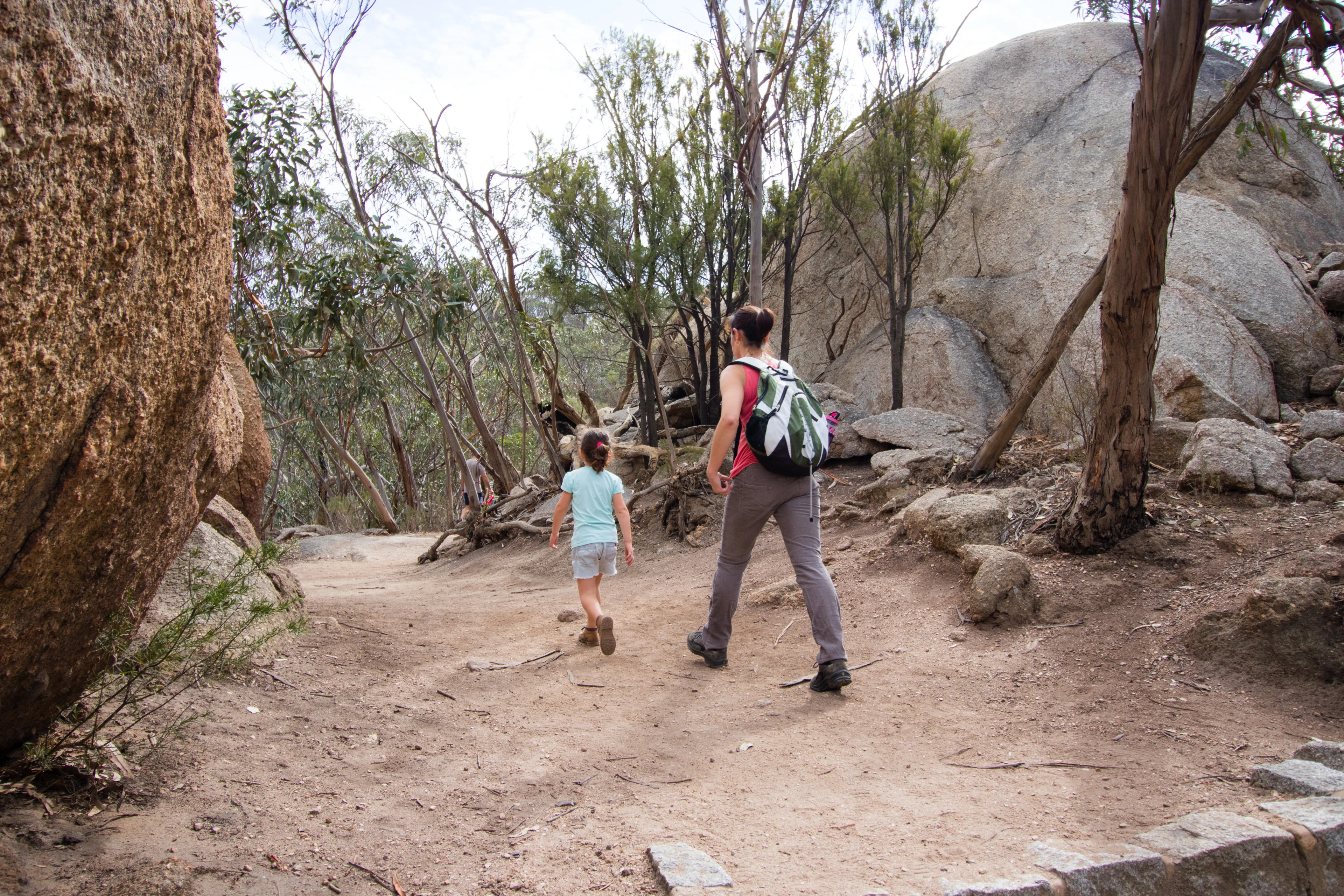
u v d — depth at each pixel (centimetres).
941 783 305
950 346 917
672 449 912
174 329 226
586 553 516
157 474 243
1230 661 385
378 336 1897
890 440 813
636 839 258
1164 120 454
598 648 511
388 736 339
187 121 219
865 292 1098
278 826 254
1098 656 416
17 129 166
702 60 923
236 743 308
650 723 374
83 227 186
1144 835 252
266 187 962
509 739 349
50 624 232
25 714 250
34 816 238
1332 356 760
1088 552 508
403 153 1441
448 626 569
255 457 592
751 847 253
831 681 405
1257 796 282
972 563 499
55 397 190
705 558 767
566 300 980
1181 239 814
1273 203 901
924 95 989
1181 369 671
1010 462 713
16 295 172
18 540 201
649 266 918
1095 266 847
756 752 339
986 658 437
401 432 2380
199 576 356
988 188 988
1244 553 470
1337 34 493
